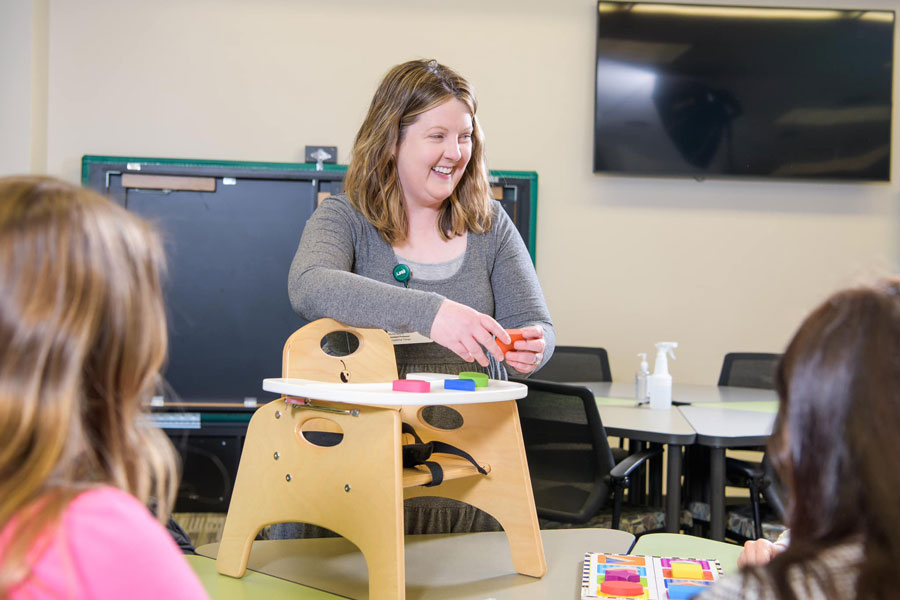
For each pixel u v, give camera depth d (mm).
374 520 996
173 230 4031
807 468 526
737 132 4152
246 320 4059
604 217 4273
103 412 515
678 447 2305
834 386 511
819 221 4316
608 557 1143
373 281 1187
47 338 469
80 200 513
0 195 498
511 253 1415
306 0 4172
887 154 4164
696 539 1312
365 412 1017
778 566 525
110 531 469
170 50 4117
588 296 4273
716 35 4145
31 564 448
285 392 1073
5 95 3832
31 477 465
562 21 4266
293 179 4070
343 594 1081
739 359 3660
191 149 4121
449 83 1302
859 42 4145
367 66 4199
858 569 493
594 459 2312
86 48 4082
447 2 4230
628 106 4141
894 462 484
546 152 4266
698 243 4297
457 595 1079
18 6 3852
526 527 1161
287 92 4164
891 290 538
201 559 1244
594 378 3674
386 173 1319
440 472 1099
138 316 521
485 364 1143
